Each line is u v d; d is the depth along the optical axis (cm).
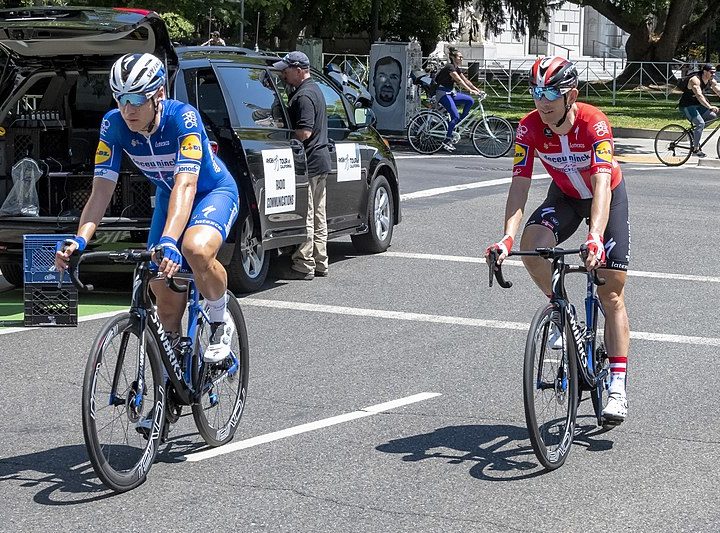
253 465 515
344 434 564
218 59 921
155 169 507
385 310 866
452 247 1154
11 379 663
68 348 739
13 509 455
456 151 2244
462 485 489
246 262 908
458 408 612
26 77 881
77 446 541
